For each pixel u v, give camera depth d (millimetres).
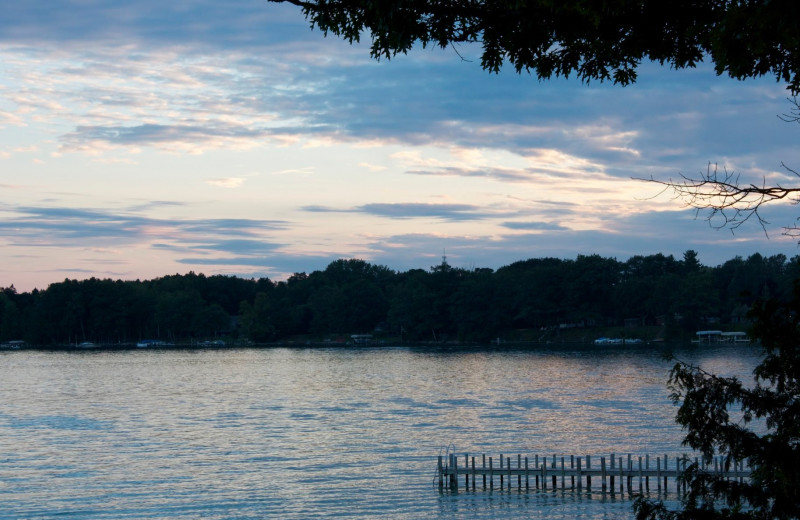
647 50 14883
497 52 15320
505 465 58719
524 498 49094
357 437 72438
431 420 81938
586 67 15867
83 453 66438
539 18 14305
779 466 16172
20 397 115500
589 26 14469
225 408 98562
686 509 18109
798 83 13984
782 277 188375
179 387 129500
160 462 62188
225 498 50406
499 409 89312
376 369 159125
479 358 180125
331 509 47594
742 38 12688
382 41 14836
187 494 51594
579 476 50562
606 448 63469
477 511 46375
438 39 14750
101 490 52938
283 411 93938
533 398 99312
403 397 105875
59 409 99625
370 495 50562
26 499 50688
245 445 69625
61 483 55094
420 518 45469
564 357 172750
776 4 11672
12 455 65625
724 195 13547
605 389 107625
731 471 48750
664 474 48375
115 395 117250
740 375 114562
